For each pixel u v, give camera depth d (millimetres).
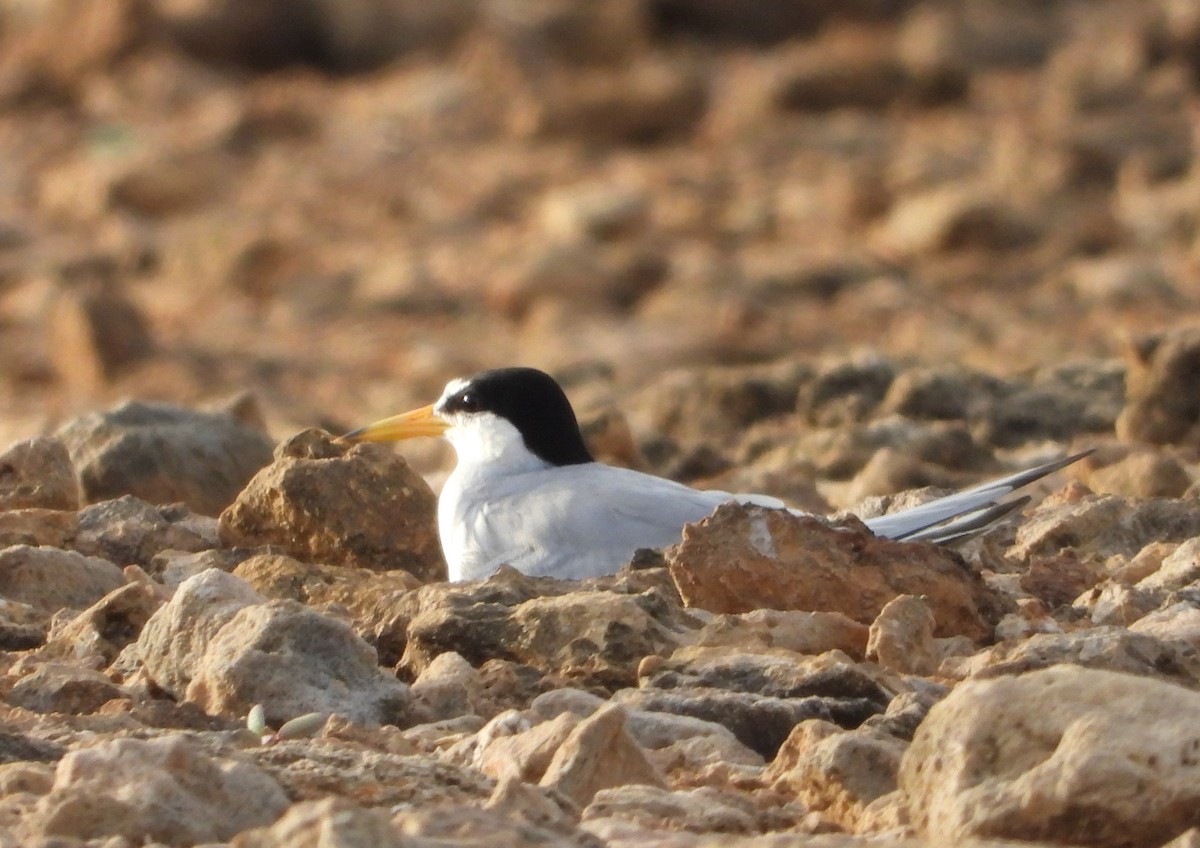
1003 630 8469
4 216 39750
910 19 52688
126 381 27547
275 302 33781
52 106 49438
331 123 46531
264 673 7297
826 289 32938
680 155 43875
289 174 42281
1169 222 35562
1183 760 5484
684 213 37875
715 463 15734
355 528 10438
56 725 6746
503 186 41125
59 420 19250
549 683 7691
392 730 6984
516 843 5227
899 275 33625
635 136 45500
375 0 52625
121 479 12188
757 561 8477
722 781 6477
